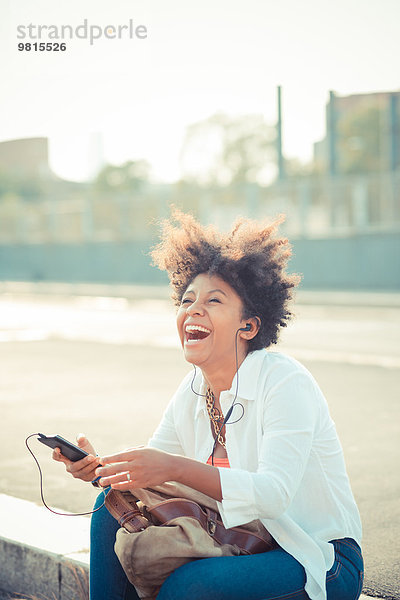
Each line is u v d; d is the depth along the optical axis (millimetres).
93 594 2512
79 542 3436
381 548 3660
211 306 2426
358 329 14180
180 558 2174
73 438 5953
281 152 33125
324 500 2355
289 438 2266
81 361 10359
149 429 6266
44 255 35219
